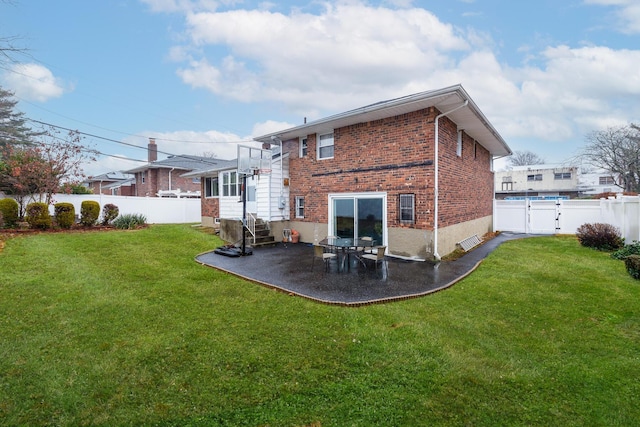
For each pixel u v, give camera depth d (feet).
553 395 10.88
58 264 26.86
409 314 17.60
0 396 10.68
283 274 26.25
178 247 36.78
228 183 53.26
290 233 44.47
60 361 12.78
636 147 98.84
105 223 50.21
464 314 17.65
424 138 31.40
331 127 38.83
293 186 45.24
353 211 37.68
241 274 26.13
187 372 12.10
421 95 28.71
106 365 12.51
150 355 13.23
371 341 14.33
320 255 27.78
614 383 11.53
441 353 13.32
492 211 56.70
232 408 10.21
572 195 115.65
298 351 13.51
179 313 17.70
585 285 22.16
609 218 41.24
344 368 12.28
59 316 17.01
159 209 65.62
